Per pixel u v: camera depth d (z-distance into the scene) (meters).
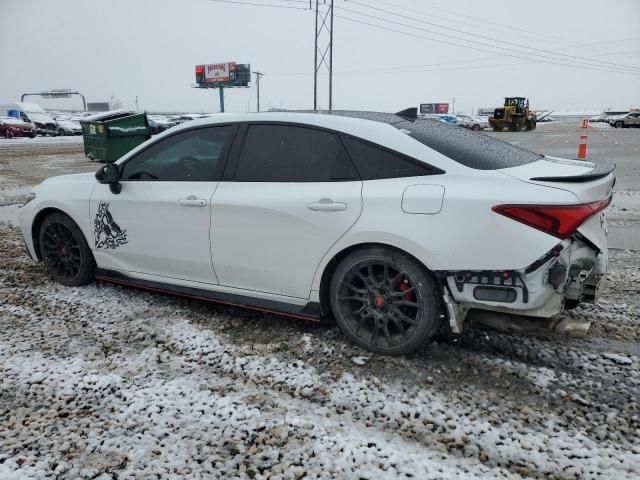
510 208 2.84
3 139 33.38
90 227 4.39
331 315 3.67
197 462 2.40
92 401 2.87
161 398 2.89
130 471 2.33
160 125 36.50
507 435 2.57
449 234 2.96
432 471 2.31
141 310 4.12
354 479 2.28
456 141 3.40
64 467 2.35
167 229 3.94
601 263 3.31
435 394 2.92
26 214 4.77
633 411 2.76
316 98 42.34
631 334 3.65
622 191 9.66
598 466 2.35
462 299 3.01
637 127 47.12
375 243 3.19
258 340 3.59
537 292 2.85
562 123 65.06
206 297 3.90
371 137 3.32
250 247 3.59
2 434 2.59
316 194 3.34
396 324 3.26
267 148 3.63
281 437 2.55
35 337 3.65
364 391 2.95
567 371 3.17
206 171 3.83
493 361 3.25
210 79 84.50
